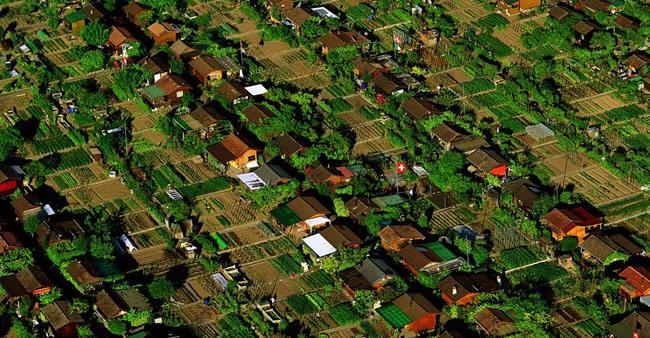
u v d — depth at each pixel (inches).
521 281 6368.1
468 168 7249.0
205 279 6422.2
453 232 6638.8
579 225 6628.9
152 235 6752.0
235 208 6973.4
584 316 6136.8
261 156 7322.8
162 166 7327.8
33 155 7450.8
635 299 6195.9
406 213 6815.9
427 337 5974.4
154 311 6151.6
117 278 6279.5
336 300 6269.7
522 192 6914.4
